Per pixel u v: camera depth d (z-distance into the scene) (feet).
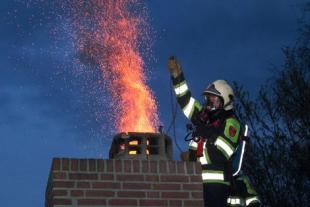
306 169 47.24
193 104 20.59
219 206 19.22
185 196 18.93
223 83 20.94
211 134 19.85
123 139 19.80
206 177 19.52
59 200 17.98
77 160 18.65
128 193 18.58
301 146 47.42
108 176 18.65
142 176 18.90
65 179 18.30
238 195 20.54
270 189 48.42
